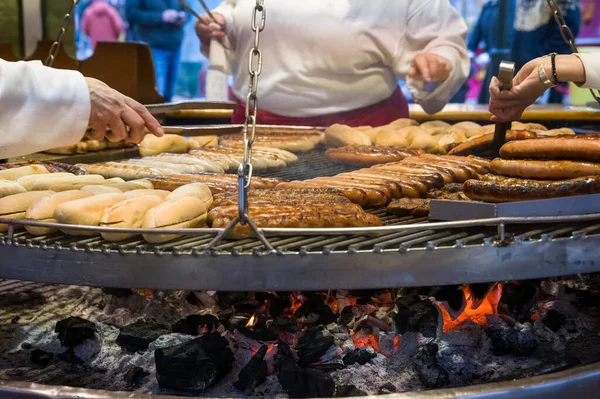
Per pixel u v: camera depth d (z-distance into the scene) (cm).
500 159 174
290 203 157
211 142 296
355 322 169
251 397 146
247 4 351
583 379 136
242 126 272
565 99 546
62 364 161
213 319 167
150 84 470
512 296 177
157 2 543
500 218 134
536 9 464
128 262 133
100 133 163
